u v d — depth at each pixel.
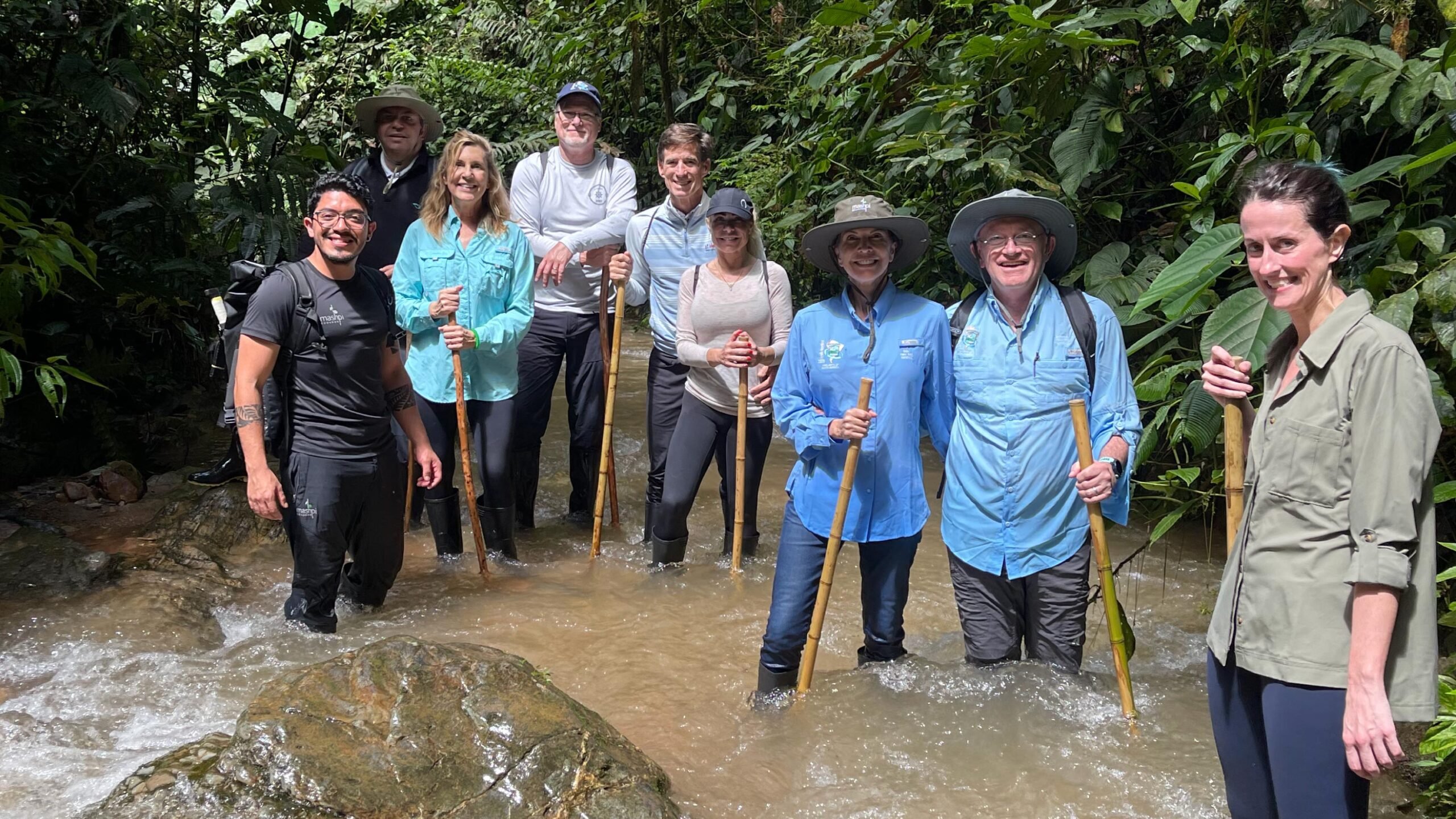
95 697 3.65
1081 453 3.31
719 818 3.01
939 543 5.48
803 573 3.73
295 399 4.21
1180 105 5.55
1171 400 4.53
